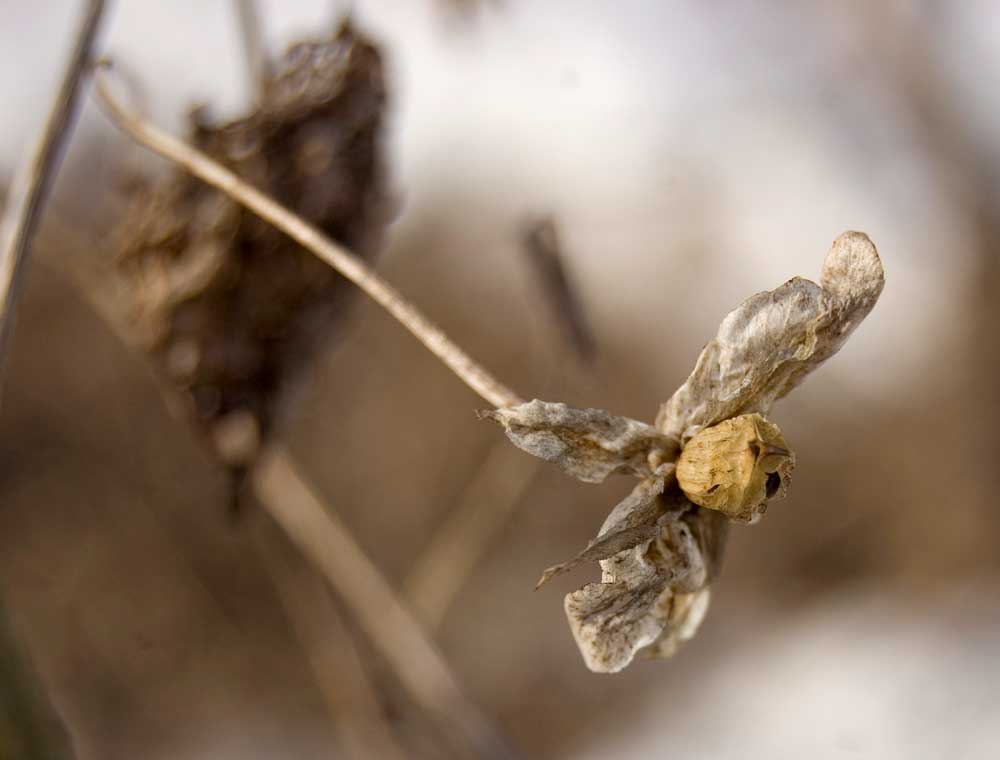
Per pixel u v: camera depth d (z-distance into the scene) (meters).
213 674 0.73
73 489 0.77
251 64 0.26
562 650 0.73
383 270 0.91
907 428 0.83
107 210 0.27
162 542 0.75
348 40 0.25
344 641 0.34
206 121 0.25
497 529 0.34
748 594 0.81
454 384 0.89
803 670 0.68
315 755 0.66
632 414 0.77
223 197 0.25
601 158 0.68
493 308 0.89
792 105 0.71
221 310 0.25
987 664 0.61
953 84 0.72
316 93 0.25
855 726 0.59
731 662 0.73
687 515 0.20
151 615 0.74
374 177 0.26
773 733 0.62
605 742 0.67
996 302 0.78
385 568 0.84
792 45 0.71
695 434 0.20
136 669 0.72
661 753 0.63
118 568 0.75
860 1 0.71
